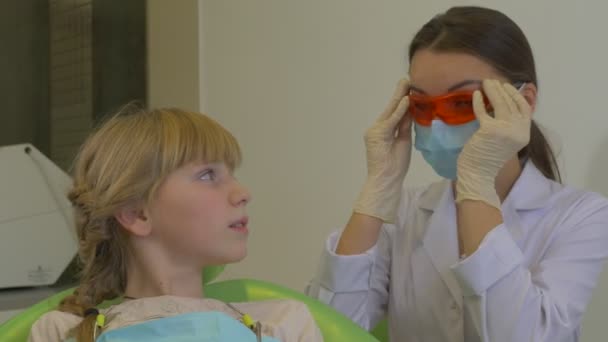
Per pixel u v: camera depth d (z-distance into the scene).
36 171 2.02
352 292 1.24
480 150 1.05
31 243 2.00
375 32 1.90
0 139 2.30
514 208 1.19
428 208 1.29
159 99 2.43
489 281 1.03
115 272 1.12
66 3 2.39
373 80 1.90
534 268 1.13
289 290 1.22
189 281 1.09
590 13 1.55
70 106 2.40
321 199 2.04
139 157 1.04
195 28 2.40
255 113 2.23
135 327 0.95
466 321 1.14
